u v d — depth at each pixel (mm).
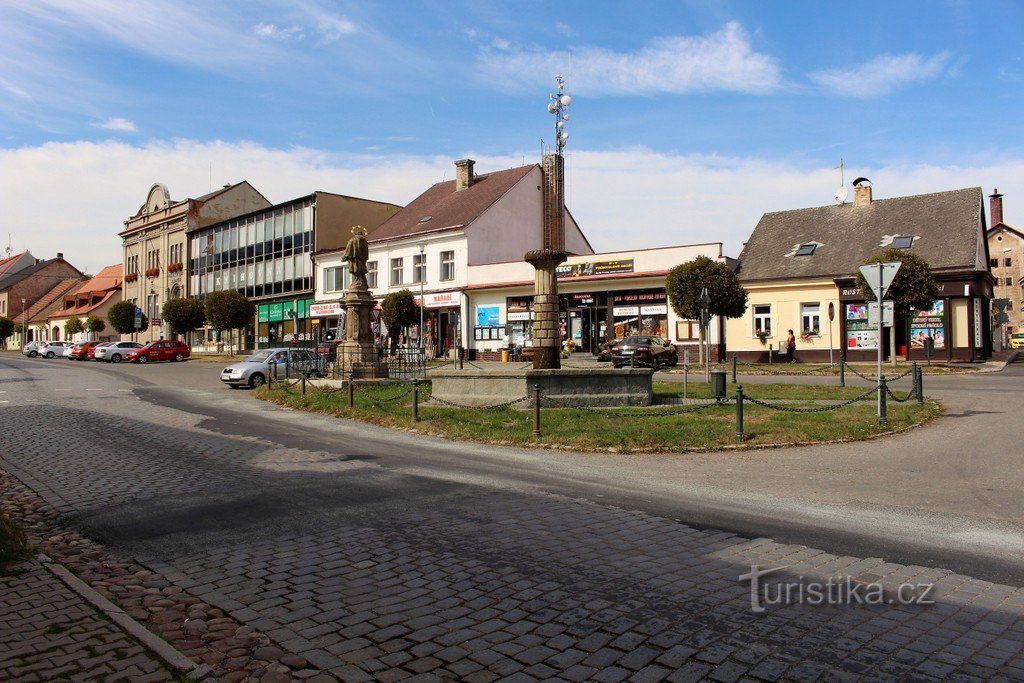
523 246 45594
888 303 13289
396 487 8312
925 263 26250
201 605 4664
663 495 7945
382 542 6039
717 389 15562
